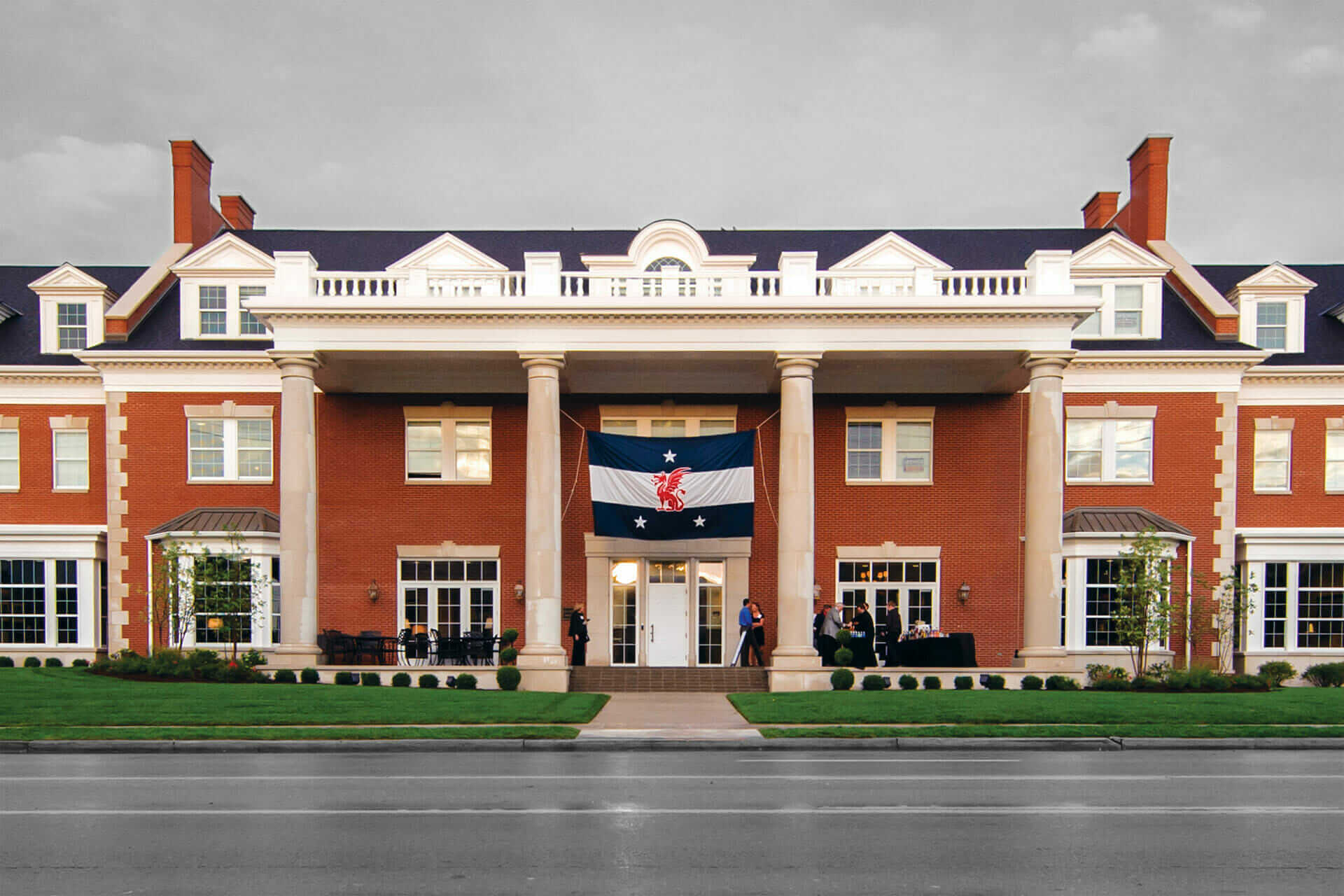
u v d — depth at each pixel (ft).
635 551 111.96
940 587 111.45
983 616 111.04
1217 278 130.52
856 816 40.60
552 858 34.01
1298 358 118.21
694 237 112.27
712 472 97.19
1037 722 67.87
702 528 96.78
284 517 94.84
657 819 39.88
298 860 33.76
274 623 109.40
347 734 61.98
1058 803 43.21
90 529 114.83
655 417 113.70
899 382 109.19
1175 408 112.57
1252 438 115.65
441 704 73.82
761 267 124.57
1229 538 111.14
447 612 112.06
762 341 96.84
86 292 120.78
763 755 58.08
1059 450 95.45
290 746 59.82
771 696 84.33
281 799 43.80
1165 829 38.42
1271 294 119.03
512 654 95.86
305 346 96.07
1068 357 95.76
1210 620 108.47
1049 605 94.27
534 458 95.61
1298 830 38.32
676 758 56.95
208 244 117.39
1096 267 116.88
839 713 71.61
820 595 111.55
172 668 89.30
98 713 67.10
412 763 54.75
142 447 112.47
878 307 95.40
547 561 94.68
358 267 126.31
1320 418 115.44
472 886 30.91
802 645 94.02
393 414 112.98
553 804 42.88
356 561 111.65
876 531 111.96
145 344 115.03
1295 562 113.60
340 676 91.86
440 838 36.73
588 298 96.02
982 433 112.88
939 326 96.48
